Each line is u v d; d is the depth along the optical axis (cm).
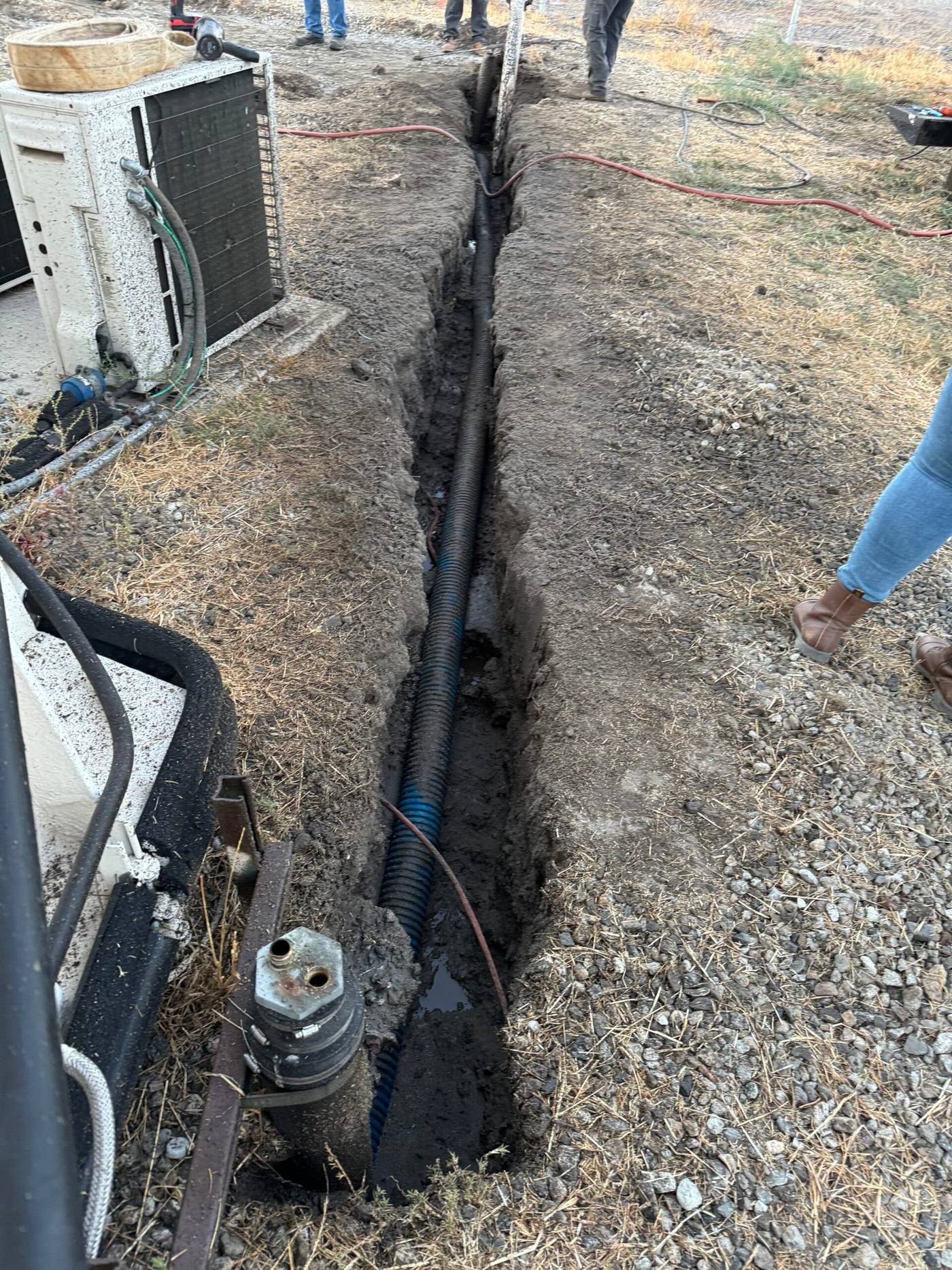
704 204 723
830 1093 204
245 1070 164
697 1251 178
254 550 337
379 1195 194
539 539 375
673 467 419
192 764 215
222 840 203
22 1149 64
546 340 506
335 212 624
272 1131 193
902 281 625
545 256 592
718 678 311
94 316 355
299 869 247
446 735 383
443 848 353
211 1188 151
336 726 284
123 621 254
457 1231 180
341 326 481
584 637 329
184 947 212
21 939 75
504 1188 187
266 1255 173
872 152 917
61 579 306
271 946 152
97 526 329
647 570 358
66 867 192
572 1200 185
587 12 900
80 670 242
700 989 221
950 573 367
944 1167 193
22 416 362
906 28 1644
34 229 338
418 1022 300
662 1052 209
